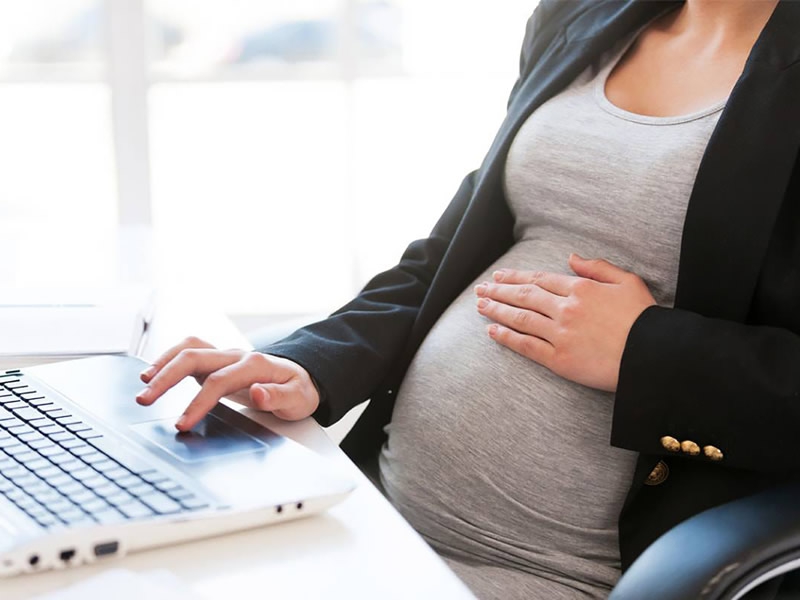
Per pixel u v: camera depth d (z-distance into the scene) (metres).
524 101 1.20
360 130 2.54
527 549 0.98
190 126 2.49
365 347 1.07
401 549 0.66
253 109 2.50
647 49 1.14
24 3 2.38
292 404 0.89
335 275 2.61
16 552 0.59
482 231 1.17
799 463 0.86
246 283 2.58
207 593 0.60
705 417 0.88
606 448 0.98
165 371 0.88
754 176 0.93
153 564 0.63
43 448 0.75
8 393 0.87
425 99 2.53
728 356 0.87
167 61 2.44
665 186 1.00
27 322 1.10
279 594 0.60
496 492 1.00
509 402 1.01
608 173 1.04
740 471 0.92
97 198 2.51
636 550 0.94
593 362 0.94
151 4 2.40
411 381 1.09
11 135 2.45
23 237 1.85
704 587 0.67
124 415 0.83
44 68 2.43
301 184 2.56
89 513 0.64
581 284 0.98
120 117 2.42
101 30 2.42
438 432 1.03
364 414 1.17
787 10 0.97
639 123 1.06
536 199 1.12
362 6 2.46
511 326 1.01
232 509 0.66
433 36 2.49
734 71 1.04
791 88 0.93
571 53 1.18
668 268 1.01
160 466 0.72
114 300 1.19
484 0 2.47
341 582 0.62
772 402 0.86
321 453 0.82
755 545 0.70
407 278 1.24
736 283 0.94
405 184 2.57
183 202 2.53
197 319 1.18
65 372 0.94
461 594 0.61
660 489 0.95
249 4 2.43
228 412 0.85
